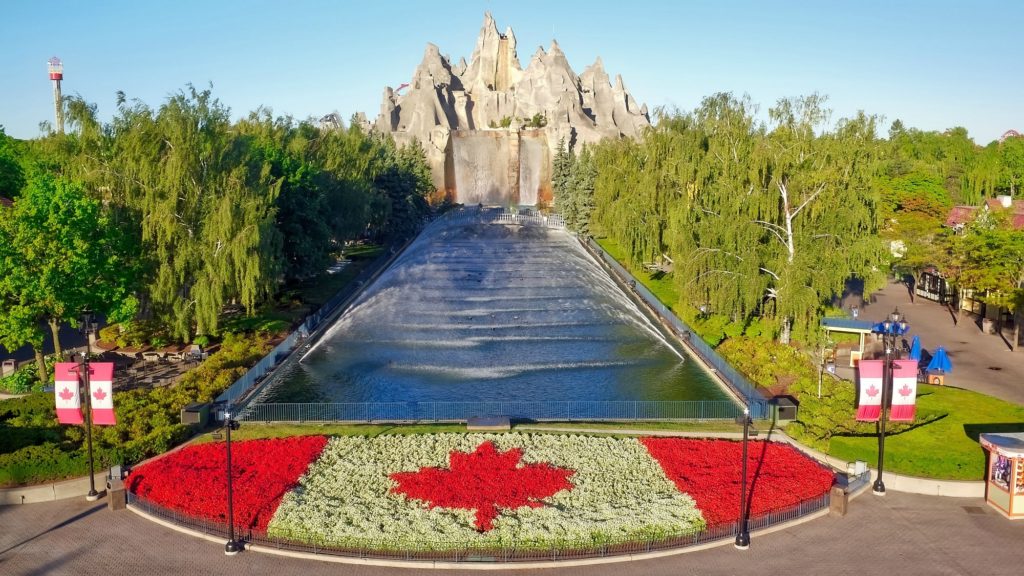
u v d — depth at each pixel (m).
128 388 53.75
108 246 57.34
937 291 87.62
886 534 32.66
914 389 36.75
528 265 114.00
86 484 37.06
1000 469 34.84
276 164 81.75
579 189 143.25
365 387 55.81
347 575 29.45
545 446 41.41
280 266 70.50
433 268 110.81
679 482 36.31
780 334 63.59
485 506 33.69
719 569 29.86
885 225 98.69
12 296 52.16
